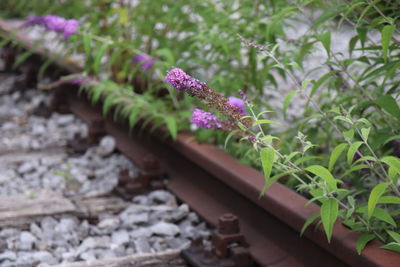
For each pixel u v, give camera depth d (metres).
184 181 4.69
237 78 4.97
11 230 4.05
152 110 4.83
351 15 3.65
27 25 5.39
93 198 4.66
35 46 6.46
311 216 3.07
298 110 6.27
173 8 5.44
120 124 5.80
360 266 2.74
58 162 5.46
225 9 5.28
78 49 6.16
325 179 2.65
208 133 4.44
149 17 6.04
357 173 3.93
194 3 5.28
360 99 3.85
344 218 3.01
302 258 3.31
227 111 2.80
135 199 4.60
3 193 4.80
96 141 5.87
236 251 3.54
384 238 3.02
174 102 4.86
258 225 3.72
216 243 3.60
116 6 7.28
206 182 4.38
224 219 3.63
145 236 4.00
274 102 6.57
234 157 4.18
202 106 4.37
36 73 8.02
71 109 6.88
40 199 4.56
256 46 3.20
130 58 5.73
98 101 6.23
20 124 6.54
